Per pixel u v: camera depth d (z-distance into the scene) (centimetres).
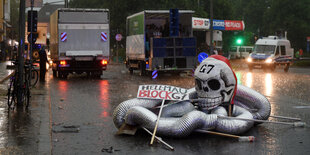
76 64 2508
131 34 2986
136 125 835
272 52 3500
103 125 943
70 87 1889
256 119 898
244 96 906
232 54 7600
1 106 1162
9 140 743
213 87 839
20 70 1175
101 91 1709
